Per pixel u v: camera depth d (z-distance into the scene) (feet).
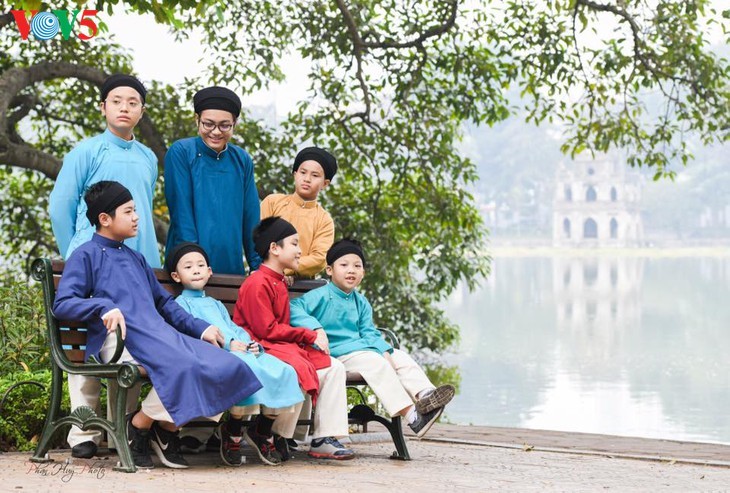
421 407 17.26
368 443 21.61
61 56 53.01
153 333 15.25
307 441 20.25
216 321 16.60
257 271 17.49
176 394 14.76
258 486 13.87
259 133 51.03
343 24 52.47
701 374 81.51
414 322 57.72
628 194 420.36
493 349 101.24
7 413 18.66
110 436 15.12
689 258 380.37
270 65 54.13
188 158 18.33
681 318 145.38
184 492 13.23
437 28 52.29
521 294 210.38
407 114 54.08
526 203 449.89
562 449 21.33
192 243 17.10
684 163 55.16
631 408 60.70
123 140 17.33
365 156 54.85
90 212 15.85
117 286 15.60
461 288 230.89
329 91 53.83
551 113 55.62
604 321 140.97
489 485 14.85
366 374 17.56
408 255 54.75
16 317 23.04
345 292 18.43
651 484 15.74
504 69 54.80
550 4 53.98
